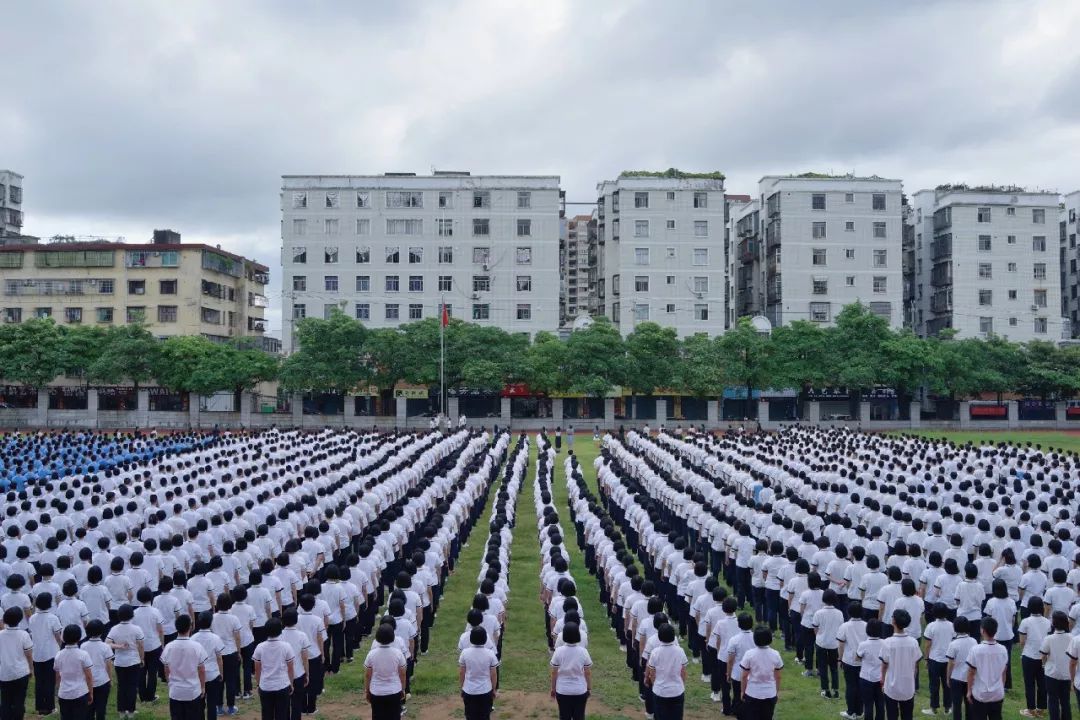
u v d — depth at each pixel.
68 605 13.95
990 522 19.91
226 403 74.75
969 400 75.19
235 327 82.75
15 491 23.78
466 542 26.19
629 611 14.91
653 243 77.62
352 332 67.31
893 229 78.94
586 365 67.81
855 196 78.75
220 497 23.42
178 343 66.12
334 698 14.64
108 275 75.31
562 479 39.34
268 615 15.04
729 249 92.88
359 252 76.00
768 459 30.83
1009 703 14.48
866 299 78.50
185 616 12.36
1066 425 71.06
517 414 73.38
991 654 12.11
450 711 14.18
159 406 71.38
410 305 76.06
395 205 76.25
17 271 75.56
